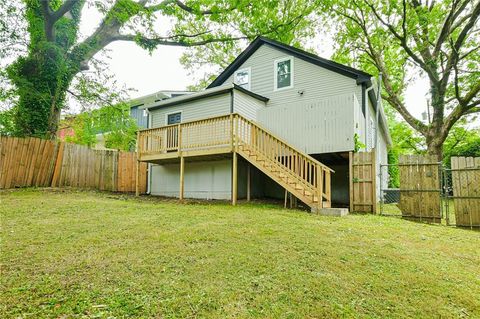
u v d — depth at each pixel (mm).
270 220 5379
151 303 2195
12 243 3594
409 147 21375
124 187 11844
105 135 16156
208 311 2113
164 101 11789
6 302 2150
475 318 2193
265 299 2318
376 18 13914
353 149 7895
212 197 10258
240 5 13633
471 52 12531
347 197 10883
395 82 17641
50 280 2555
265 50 12375
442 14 12398
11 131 11062
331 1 13820
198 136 9492
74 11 13148
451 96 14117
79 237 3963
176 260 3125
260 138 8289
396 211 8211
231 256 3275
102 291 2367
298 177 7402
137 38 14055
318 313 2148
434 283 2764
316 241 3979
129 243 3734
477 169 5812
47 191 8945
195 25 16828
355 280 2758
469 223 5754
